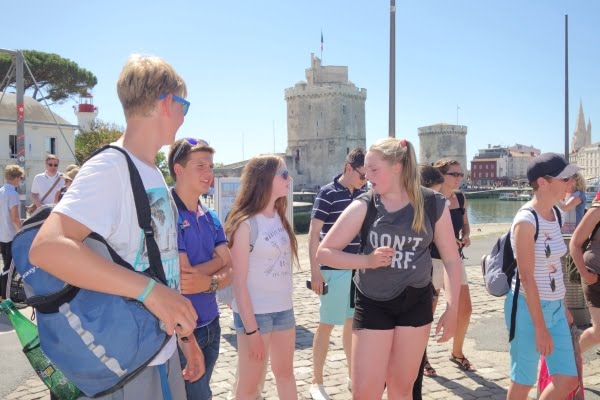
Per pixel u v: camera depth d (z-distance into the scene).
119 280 1.86
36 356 2.29
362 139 99.69
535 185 3.82
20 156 16.25
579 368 3.88
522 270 3.69
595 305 4.55
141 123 2.22
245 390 3.95
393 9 12.16
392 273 3.46
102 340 1.91
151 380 2.20
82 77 61.44
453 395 5.01
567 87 23.94
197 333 3.54
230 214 4.00
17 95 16.28
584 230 4.45
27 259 2.02
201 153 3.63
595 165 146.25
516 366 3.87
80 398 2.19
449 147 110.81
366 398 3.45
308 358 6.08
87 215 1.93
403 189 3.54
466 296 5.70
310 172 95.44
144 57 2.25
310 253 5.09
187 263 3.38
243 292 3.81
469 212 67.44
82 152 54.28
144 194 2.12
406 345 3.49
